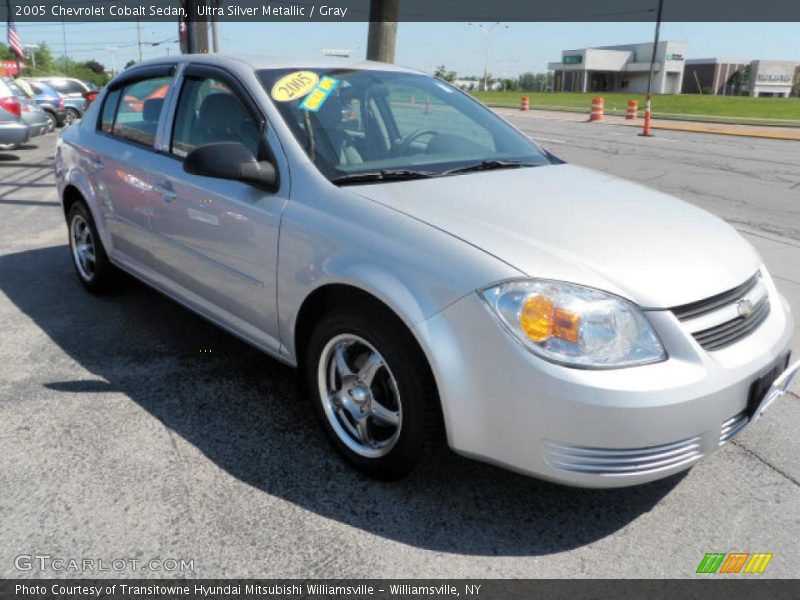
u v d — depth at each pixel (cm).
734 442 310
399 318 246
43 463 280
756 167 1302
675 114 3575
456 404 232
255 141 317
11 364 373
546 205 278
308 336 296
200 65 366
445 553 237
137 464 282
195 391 346
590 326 219
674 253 251
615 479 221
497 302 224
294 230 281
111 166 414
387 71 379
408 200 271
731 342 242
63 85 2108
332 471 282
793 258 599
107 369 369
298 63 354
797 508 264
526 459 227
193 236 344
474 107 397
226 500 261
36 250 611
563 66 10706
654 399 215
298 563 230
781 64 10225
